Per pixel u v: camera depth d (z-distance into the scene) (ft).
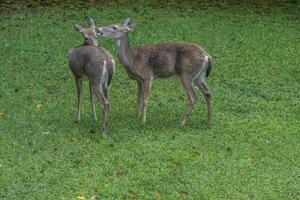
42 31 50.85
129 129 33.71
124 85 40.78
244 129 33.81
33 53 45.88
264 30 52.16
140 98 35.04
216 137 32.78
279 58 45.83
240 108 36.96
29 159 30.01
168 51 34.01
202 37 50.03
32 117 35.09
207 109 36.17
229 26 52.95
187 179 28.30
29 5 58.49
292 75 42.52
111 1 59.98
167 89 40.06
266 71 43.21
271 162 30.12
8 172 28.71
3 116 35.06
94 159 30.09
